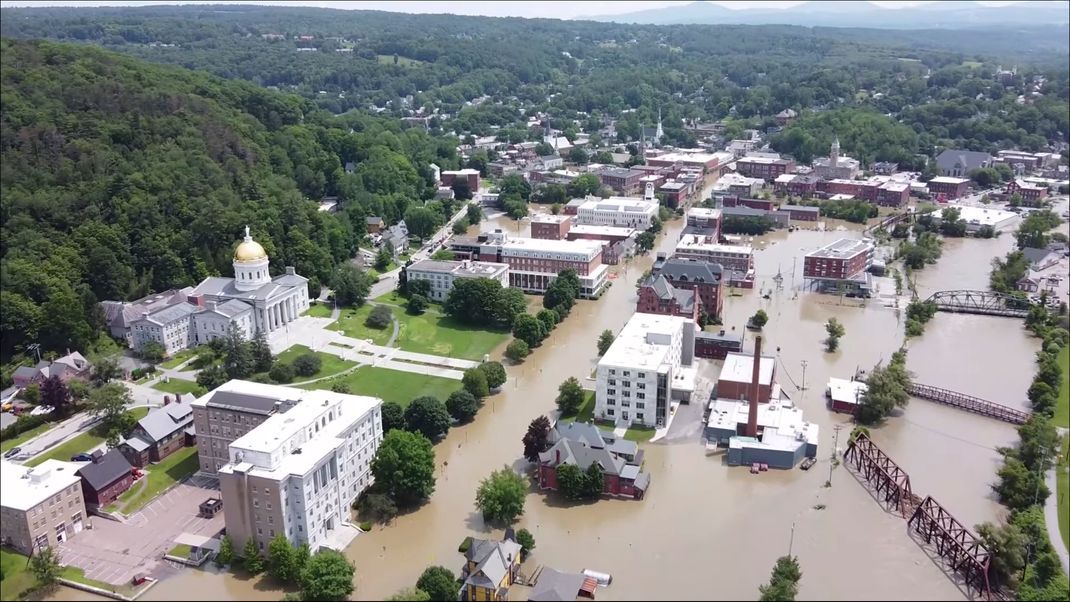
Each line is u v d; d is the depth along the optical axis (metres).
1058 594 192.38
